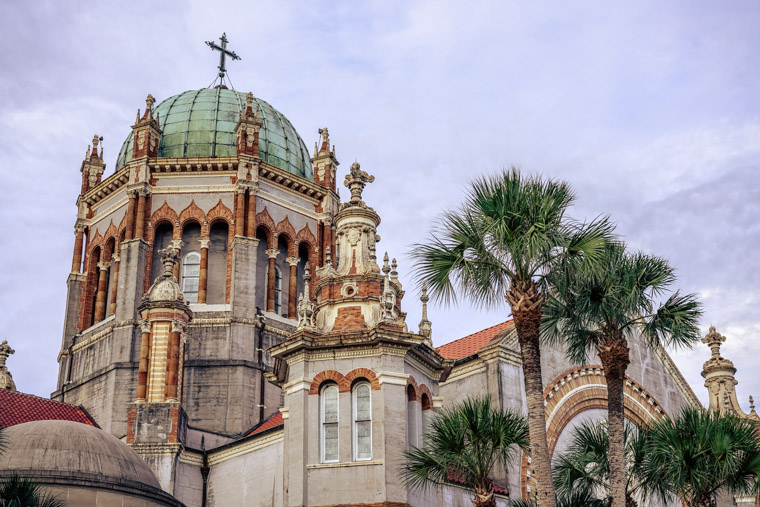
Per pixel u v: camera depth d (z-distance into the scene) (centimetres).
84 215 5934
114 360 5088
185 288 5466
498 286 2966
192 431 4766
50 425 3762
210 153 5778
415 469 3044
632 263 3306
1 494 2675
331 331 3831
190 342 5175
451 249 2947
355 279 3938
